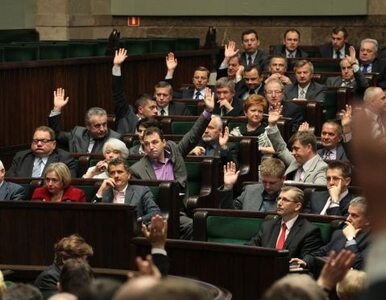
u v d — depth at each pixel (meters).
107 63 26.23
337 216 14.03
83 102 25.44
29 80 23.42
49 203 14.77
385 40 36.28
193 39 33.19
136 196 16.16
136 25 38.50
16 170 19.30
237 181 19.38
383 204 3.48
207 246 12.23
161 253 8.18
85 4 38.03
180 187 17.78
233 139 19.88
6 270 13.10
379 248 3.47
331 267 6.48
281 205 13.95
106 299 4.88
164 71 29.17
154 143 17.69
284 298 4.91
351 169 16.16
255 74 25.73
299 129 20.08
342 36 31.44
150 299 3.59
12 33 36.03
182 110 24.12
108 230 14.57
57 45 28.69
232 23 37.72
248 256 12.00
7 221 15.02
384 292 3.43
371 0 36.28
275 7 37.03
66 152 19.30
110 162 16.22
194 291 3.65
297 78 25.34
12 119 22.95
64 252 11.65
